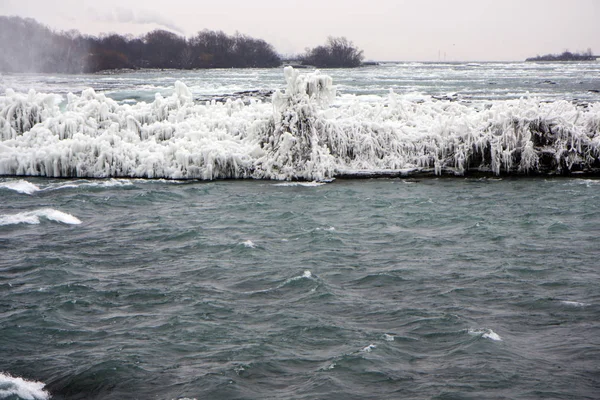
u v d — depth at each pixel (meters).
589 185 25.94
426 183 26.73
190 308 14.48
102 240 19.39
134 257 17.94
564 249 18.23
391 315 14.05
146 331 13.41
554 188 25.55
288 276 16.33
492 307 14.44
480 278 16.11
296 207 22.89
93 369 11.92
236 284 15.91
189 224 20.89
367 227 20.50
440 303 14.64
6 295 15.28
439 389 11.16
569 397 10.91
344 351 12.44
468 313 14.10
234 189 25.66
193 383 11.45
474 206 22.88
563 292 15.18
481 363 11.96
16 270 16.91
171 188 25.75
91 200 23.80
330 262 17.36
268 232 20.03
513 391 11.09
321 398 10.96
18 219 21.22
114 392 11.30
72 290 15.54
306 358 12.27
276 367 11.95
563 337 12.95
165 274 16.62
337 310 14.34
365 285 15.80
